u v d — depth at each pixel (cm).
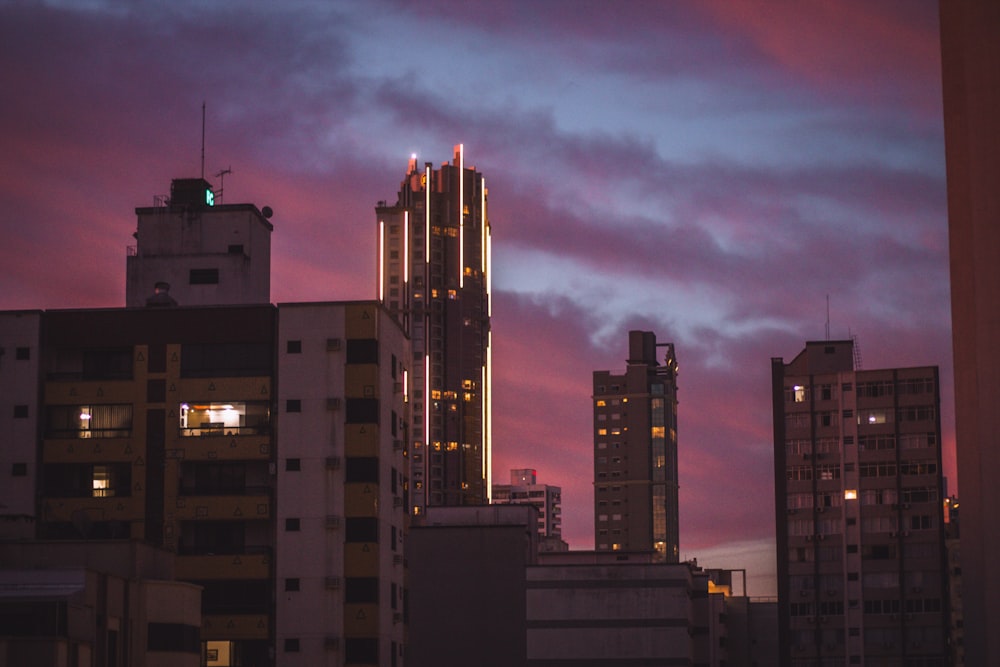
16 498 10188
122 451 10281
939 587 17650
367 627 9994
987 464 3591
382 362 10556
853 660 17688
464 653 14512
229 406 10356
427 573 14688
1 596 7225
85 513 9081
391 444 10694
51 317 10525
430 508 16038
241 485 10312
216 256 11975
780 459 18488
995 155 3662
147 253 12112
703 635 16225
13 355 10419
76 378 10469
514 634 14575
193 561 10069
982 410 3612
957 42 3784
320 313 10475
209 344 10462
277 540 10138
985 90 3691
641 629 14650
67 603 7200
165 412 10338
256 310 10494
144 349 10456
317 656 9938
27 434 10294
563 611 14712
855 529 18038
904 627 17650
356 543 10106
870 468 18162
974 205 3678
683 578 14712
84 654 7369
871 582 17875
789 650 17888
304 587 10056
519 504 16075
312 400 10338
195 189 12494
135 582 8156
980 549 3594
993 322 3616
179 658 8281
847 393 18438
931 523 17825
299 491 10200
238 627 9962
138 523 10150
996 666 3531
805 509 18250
